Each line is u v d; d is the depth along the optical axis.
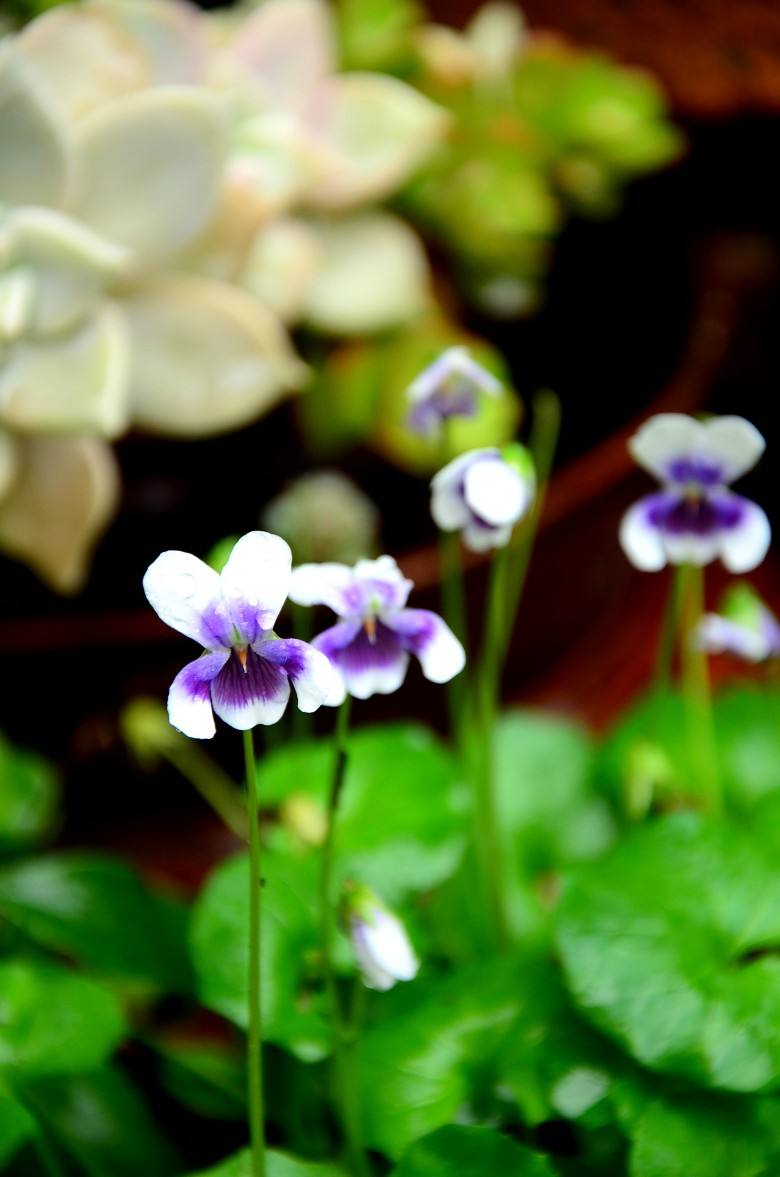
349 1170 0.37
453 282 0.50
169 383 0.45
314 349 0.48
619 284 0.54
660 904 0.37
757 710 0.43
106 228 0.44
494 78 0.50
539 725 0.43
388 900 0.39
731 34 0.52
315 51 0.47
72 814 0.47
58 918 0.40
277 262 0.46
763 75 0.52
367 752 0.40
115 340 0.43
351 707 0.46
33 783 0.43
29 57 0.44
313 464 0.48
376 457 0.48
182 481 0.48
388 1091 0.37
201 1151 0.39
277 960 0.38
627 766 0.39
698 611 0.43
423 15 0.57
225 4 0.55
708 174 0.56
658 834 0.38
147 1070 0.40
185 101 0.43
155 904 0.41
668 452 0.37
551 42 0.51
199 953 0.38
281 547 0.33
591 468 0.47
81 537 0.44
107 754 0.46
